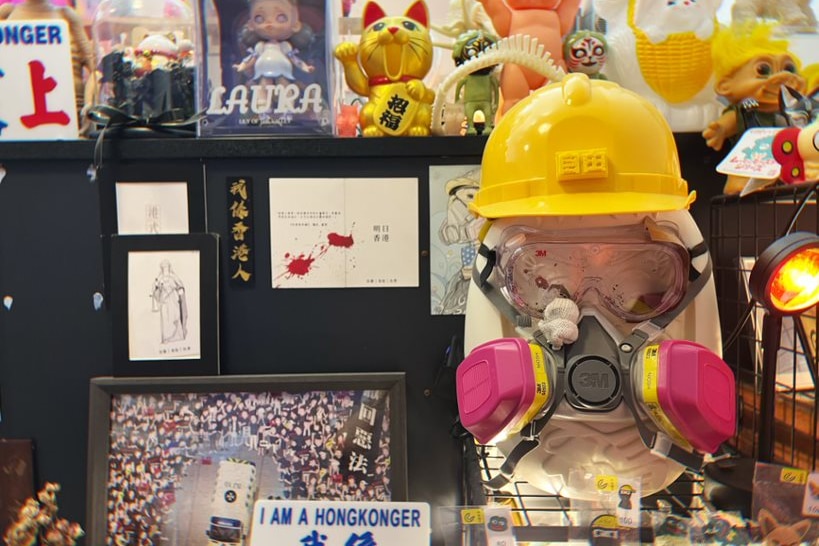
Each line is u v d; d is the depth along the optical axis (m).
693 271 0.62
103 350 0.83
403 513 0.58
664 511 0.65
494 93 0.85
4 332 0.83
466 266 0.83
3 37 0.79
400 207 0.82
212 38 0.79
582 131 0.56
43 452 0.84
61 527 0.77
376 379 0.82
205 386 0.81
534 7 0.82
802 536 0.58
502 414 0.55
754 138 0.71
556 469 0.60
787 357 0.80
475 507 0.57
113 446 0.81
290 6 0.79
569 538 0.58
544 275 0.62
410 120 0.80
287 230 0.82
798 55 0.82
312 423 0.82
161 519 0.80
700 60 0.80
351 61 0.81
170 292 0.81
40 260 0.82
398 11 1.02
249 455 0.81
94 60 0.84
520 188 0.58
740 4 0.82
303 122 0.81
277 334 0.84
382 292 0.83
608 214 0.56
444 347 0.84
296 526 0.58
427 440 0.85
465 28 0.92
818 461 0.72
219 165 0.81
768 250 0.58
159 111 0.80
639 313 0.61
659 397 0.53
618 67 0.82
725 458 0.75
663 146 0.58
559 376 0.57
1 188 0.81
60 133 0.81
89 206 0.82
